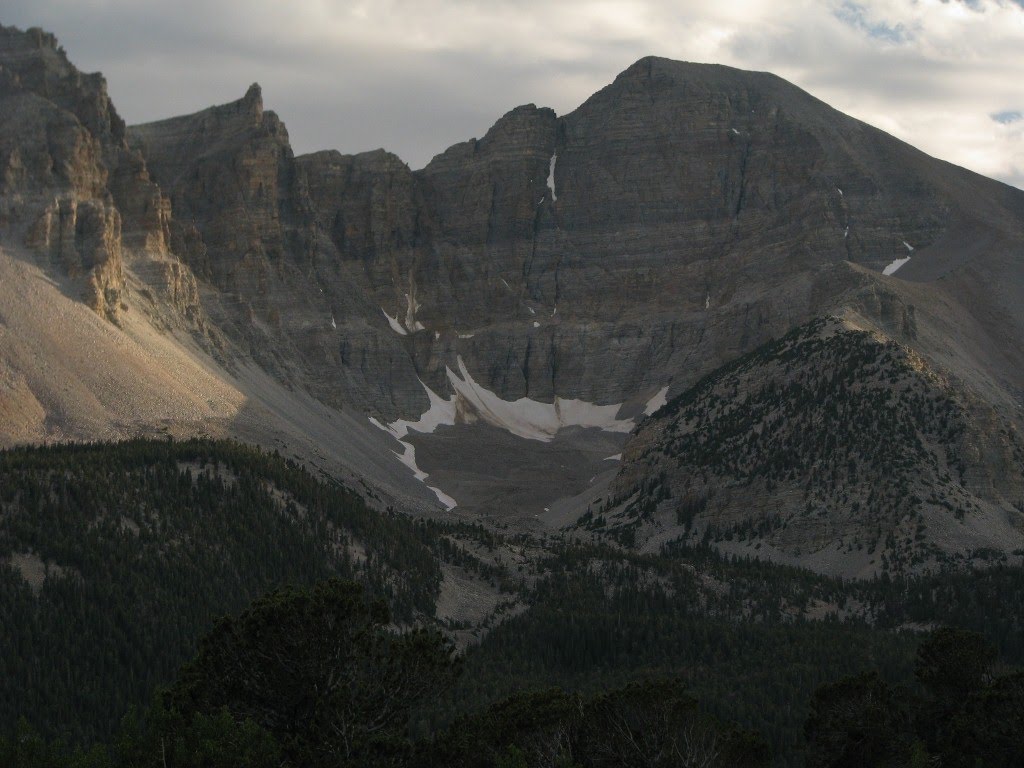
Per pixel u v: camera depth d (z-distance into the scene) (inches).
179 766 4854.8
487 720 5610.2
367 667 5260.8
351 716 5059.1
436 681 5339.6
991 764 5812.0
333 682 5206.7
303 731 5073.8
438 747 5241.1
